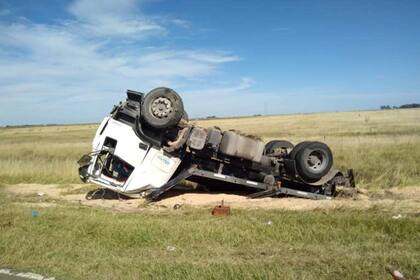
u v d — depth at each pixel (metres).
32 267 6.40
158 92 11.46
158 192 11.93
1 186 16.17
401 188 14.01
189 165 12.41
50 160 26.14
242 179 12.37
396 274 5.53
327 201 11.64
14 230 8.23
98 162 12.09
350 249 6.80
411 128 51.69
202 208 10.91
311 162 12.50
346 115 90.00
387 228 7.98
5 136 75.69
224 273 5.77
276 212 9.95
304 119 83.88
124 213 10.30
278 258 6.45
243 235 7.66
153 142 11.84
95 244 7.43
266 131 54.53
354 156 21.17
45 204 11.78
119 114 12.07
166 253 6.98
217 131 11.98
